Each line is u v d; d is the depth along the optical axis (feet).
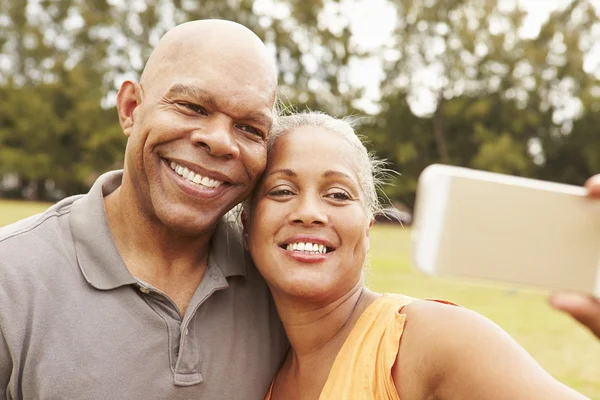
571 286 4.47
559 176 138.62
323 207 6.99
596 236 4.49
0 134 141.90
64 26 151.94
